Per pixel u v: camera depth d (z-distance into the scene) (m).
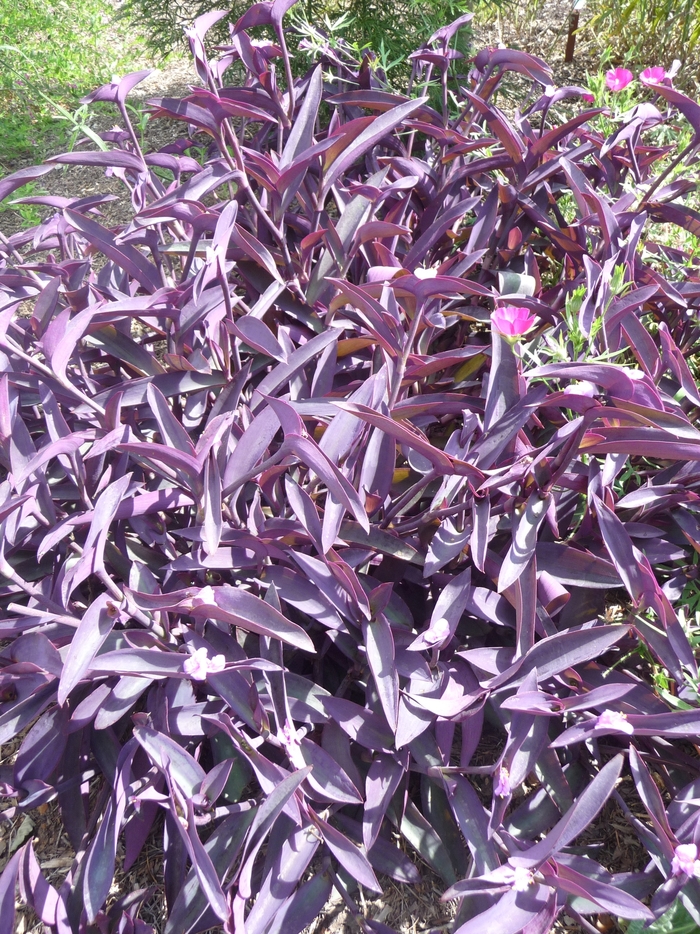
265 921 0.67
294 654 0.86
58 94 2.05
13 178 0.85
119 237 0.86
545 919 0.62
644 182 1.12
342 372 1.02
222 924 0.69
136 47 2.32
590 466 0.81
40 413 0.96
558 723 0.81
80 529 0.86
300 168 0.89
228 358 0.88
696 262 1.12
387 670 0.71
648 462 1.00
